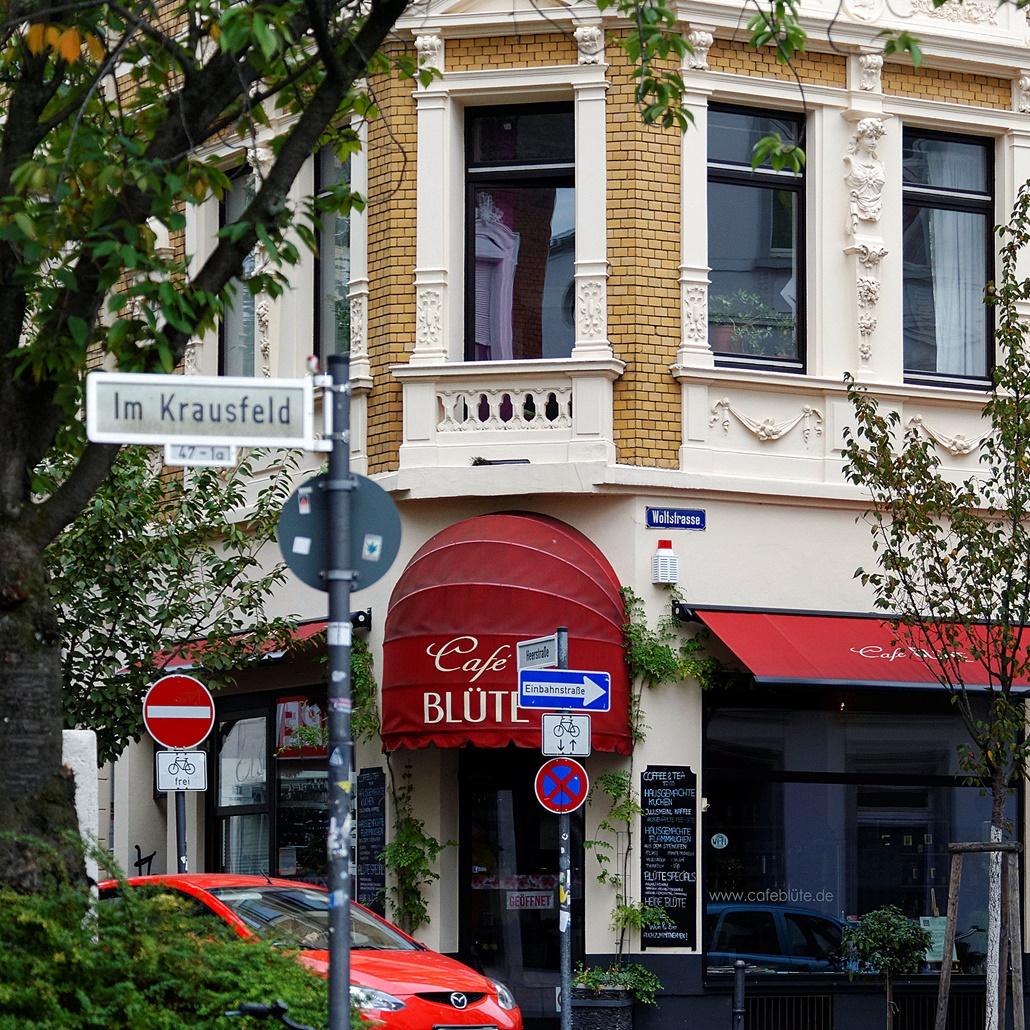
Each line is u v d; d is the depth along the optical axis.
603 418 27.64
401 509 28.33
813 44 29.30
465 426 28.00
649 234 28.09
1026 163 30.62
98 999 12.32
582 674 22.75
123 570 27.06
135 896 13.00
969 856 29.16
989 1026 23.56
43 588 14.22
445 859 27.61
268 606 30.67
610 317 27.95
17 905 12.62
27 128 16.22
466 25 28.42
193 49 17.02
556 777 22.81
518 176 28.97
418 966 20.28
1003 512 26.73
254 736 31.80
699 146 28.47
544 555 26.67
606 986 26.47
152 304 14.83
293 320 30.78
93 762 15.24
